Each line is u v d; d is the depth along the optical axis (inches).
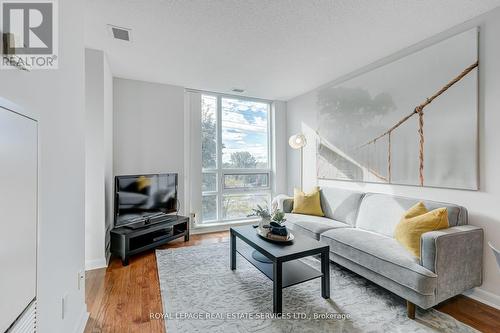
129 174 141.1
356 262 89.2
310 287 90.2
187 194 161.9
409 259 75.1
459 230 76.1
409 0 75.4
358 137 127.9
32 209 36.6
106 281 95.3
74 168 63.6
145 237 129.0
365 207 115.3
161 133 150.4
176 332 65.7
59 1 53.6
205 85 155.3
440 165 92.5
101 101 109.1
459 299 82.4
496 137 78.9
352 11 80.7
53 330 48.3
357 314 73.7
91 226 108.2
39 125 40.5
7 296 28.6
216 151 175.5
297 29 91.4
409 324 69.1
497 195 78.7
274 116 190.4
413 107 101.7
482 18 82.1
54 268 49.1
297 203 143.6
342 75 137.5
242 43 101.7
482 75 82.0
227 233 163.0
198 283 93.1
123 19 84.7
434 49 94.4
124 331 66.5
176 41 100.1
